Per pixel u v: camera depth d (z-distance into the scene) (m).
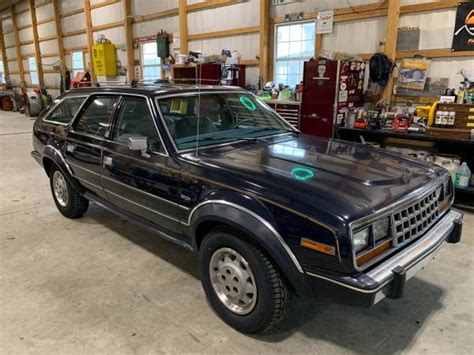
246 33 7.59
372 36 5.80
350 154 2.67
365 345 2.16
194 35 8.68
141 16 10.23
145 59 10.60
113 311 2.46
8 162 6.82
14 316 2.42
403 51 5.47
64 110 3.87
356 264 1.75
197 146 2.66
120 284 2.79
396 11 5.34
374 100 5.83
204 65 7.10
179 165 2.46
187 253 3.30
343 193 1.95
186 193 2.40
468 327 2.32
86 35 12.62
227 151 2.64
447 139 4.32
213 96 3.11
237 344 2.16
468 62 4.97
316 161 2.46
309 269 1.84
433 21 5.15
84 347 2.13
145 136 2.76
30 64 16.80
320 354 2.09
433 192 2.30
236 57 7.63
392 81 5.62
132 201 2.94
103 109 3.28
